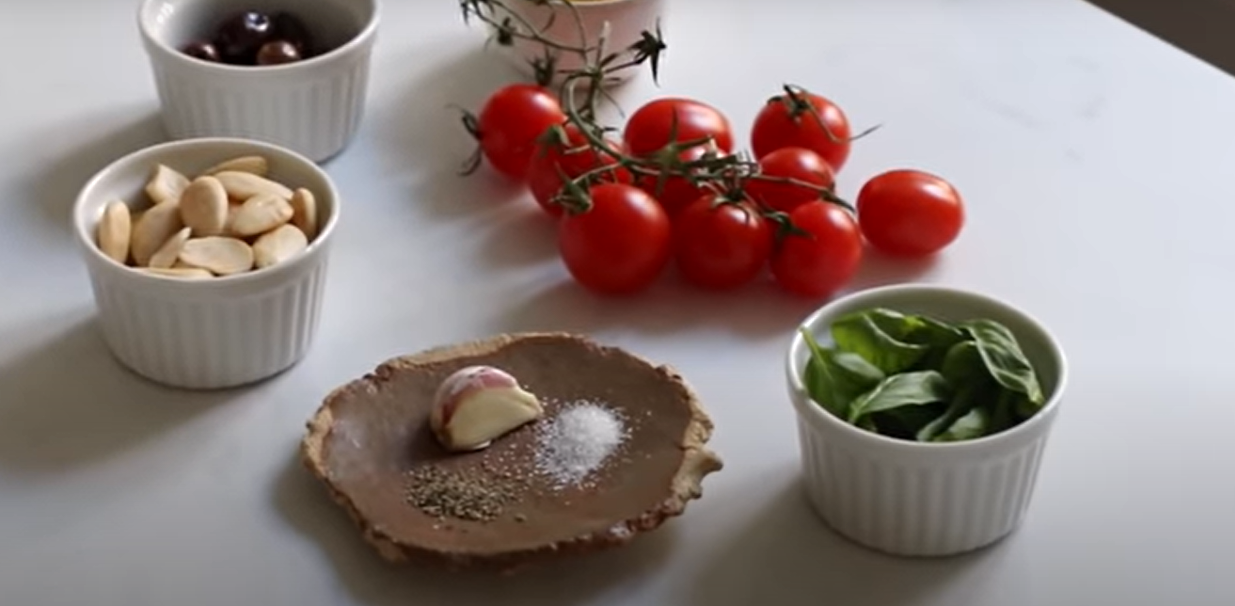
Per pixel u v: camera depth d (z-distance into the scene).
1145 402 0.81
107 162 0.93
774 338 0.84
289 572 0.74
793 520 0.76
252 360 0.81
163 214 0.82
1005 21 1.05
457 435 0.76
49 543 0.74
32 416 0.79
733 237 0.84
